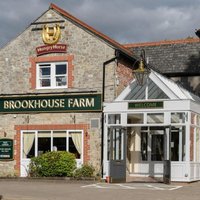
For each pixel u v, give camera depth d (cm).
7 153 2520
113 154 2234
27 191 1825
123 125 2241
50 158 2327
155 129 2492
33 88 2509
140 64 2228
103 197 1633
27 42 2555
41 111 2475
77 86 2427
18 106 2523
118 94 2388
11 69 2572
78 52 2445
